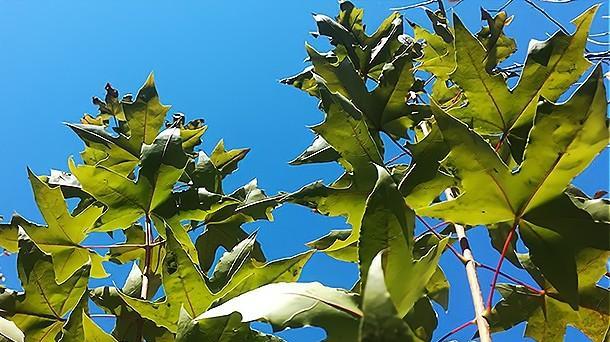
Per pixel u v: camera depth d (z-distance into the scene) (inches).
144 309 17.3
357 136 19.5
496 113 18.8
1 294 18.9
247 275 18.8
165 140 21.9
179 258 17.4
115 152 26.5
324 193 19.9
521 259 20.1
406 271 12.7
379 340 8.3
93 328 15.6
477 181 15.8
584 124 15.2
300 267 18.6
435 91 26.4
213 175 25.6
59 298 19.3
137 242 26.2
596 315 18.5
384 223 13.0
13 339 18.4
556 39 18.5
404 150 22.0
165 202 21.8
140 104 26.8
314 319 12.9
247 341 15.1
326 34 28.5
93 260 22.3
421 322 16.5
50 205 21.5
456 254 18.6
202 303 17.4
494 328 19.1
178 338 14.8
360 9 30.4
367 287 8.5
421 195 19.1
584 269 17.6
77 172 21.0
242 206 25.7
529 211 16.1
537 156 15.6
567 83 18.5
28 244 19.4
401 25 29.8
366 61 28.3
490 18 24.0
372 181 19.5
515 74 26.7
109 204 21.5
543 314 19.1
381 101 22.4
